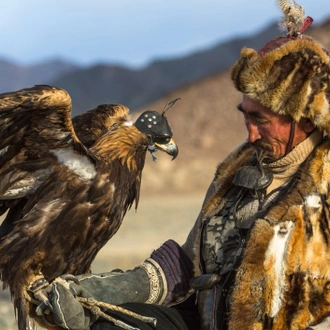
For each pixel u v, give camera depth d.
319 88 6.83
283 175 7.10
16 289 8.05
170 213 43.69
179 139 76.94
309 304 6.75
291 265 6.73
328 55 7.08
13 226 8.35
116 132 8.69
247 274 6.76
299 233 6.75
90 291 7.19
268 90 6.86
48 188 8.25
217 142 75.94
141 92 176.38
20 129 8.16
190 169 68.44
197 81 89.19
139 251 25.72
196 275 7.51
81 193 8.27
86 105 175.88
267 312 6.75
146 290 7.46
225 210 7.36
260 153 7.11
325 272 6.75
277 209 6.80
